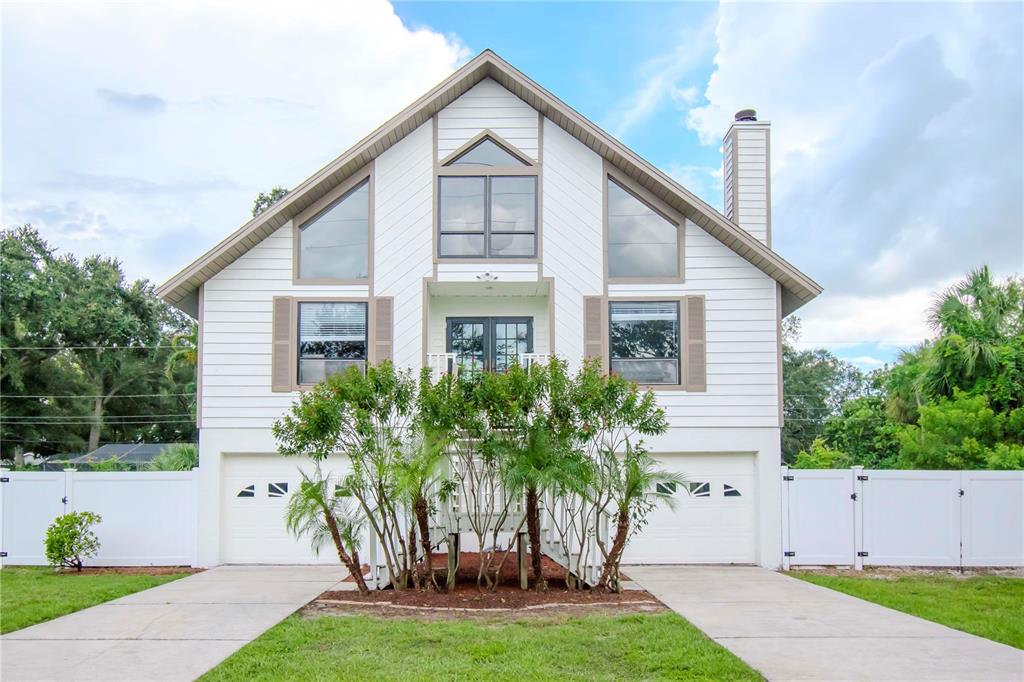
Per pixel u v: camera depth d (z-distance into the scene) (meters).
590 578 10.85
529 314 15.14
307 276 13.82
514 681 6.32
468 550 13.98
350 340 13.68
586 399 9.95
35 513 13.29
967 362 17.09
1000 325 17.83
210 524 13.29
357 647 7.35
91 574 12.38
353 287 13.76
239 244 13.53
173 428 43.72
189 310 14.37
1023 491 13.03
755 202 14.95
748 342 13.65
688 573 12.45
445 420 9.89
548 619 8.60
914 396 21.72
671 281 13.78
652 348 13.72
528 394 9.99
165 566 13.21
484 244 13.94
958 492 13.09
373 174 13.97
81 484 13.33
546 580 11.25
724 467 13.67
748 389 13.57
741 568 13.10
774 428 13.49
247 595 10.26
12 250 37.50
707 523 13.55
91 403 41.34
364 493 10.85
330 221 13.98
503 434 10.05
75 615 8.98
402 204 13.92
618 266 13.93
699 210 13.47
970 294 18.78
